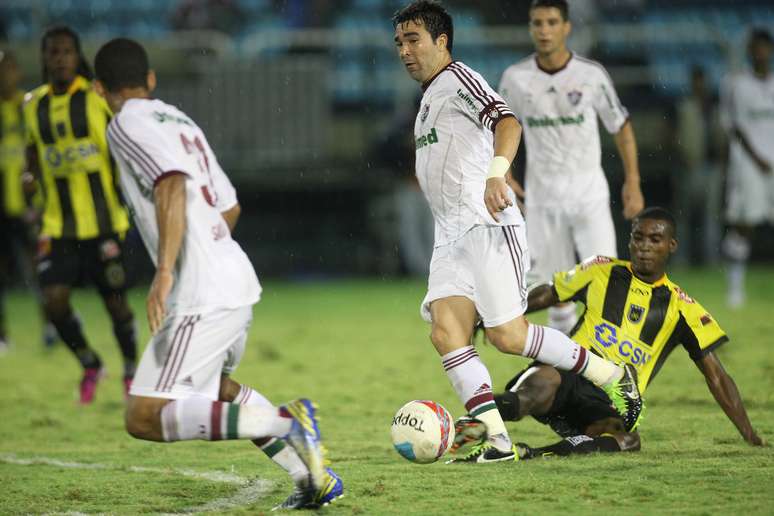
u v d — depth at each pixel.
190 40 58.91
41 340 40.84
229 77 57.75
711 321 18.69
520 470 16.69
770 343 33.16
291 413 13.90
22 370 33.28
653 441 19.28
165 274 13.56
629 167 25.58
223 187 15.03
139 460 19.31
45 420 24.30
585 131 25.64
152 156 13.99
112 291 26.33
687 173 58.44
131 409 13.94
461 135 17.25
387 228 60.53
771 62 59.66
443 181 17.47
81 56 26.09
